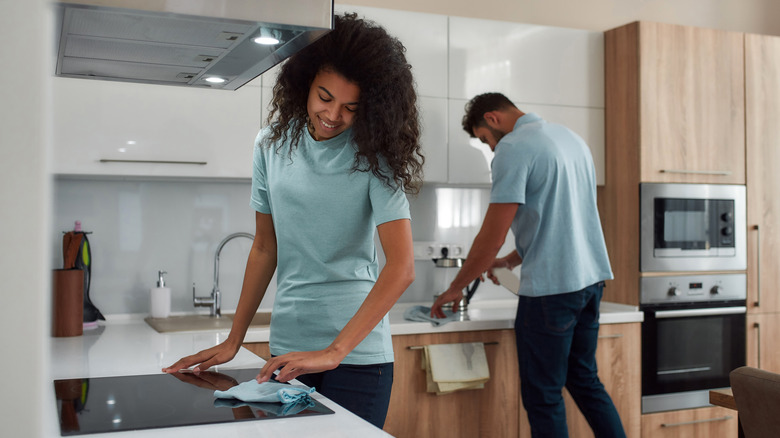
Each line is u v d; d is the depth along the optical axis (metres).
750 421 1.49
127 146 2.69
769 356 3.52
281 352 1.66
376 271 1.70
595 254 2.81
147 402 1.21
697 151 3.38
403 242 1.53
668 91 3.31
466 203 3.52
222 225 3.13
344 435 1.00
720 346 3.40
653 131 3.28
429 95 3.11
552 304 2.68
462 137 3.17
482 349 2.88
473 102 3.03
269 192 1.68
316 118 1.54
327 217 1.59
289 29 1.23
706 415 3.33
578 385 2.86
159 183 3.04
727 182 3.45
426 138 3.11
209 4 1.14
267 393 1.23
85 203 2.93
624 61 3.33
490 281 3.59
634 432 3.16
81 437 0.99
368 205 1.60
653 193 3.28
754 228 3.51
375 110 1.48
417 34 3.10
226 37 1.30
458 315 2.98
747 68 3.50
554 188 2.68
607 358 3.10
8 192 0.63
